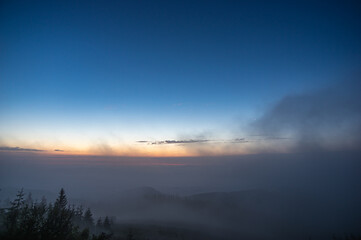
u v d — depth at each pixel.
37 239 12.23
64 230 13.61
